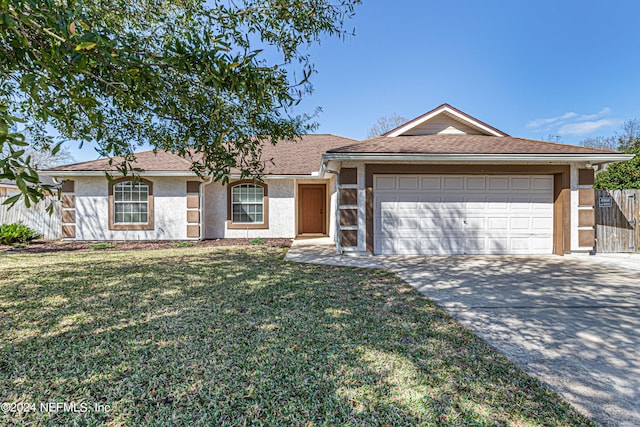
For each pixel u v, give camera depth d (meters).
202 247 10.30
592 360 2.77
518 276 6.06
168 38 3.03
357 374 2.51
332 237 12.14
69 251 9.37
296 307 4.12
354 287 5.17
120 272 6.23
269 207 12.70
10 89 3.12
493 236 8.57
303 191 14.91
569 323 3.64
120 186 11.80
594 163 8.28
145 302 4.29
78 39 1.77
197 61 2.20
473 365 2.67
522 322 3.67
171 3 3.70
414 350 2.93
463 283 5.50
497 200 8.58
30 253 8.88
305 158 13.80
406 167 8.27
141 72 2.18
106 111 3.28
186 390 2.28
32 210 12.50
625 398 2.23
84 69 1.98
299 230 14.71
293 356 2.79
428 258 8.07
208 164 3.20
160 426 1.92
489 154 7.73
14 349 2.89
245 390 2.29
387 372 2.54
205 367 2.59
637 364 2.70
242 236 12.64
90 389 2.29
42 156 21.70
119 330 3.33
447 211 8.54
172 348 2.92
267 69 2.57
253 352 2.86
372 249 8.32
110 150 2.57
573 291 5.01
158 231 11.85
